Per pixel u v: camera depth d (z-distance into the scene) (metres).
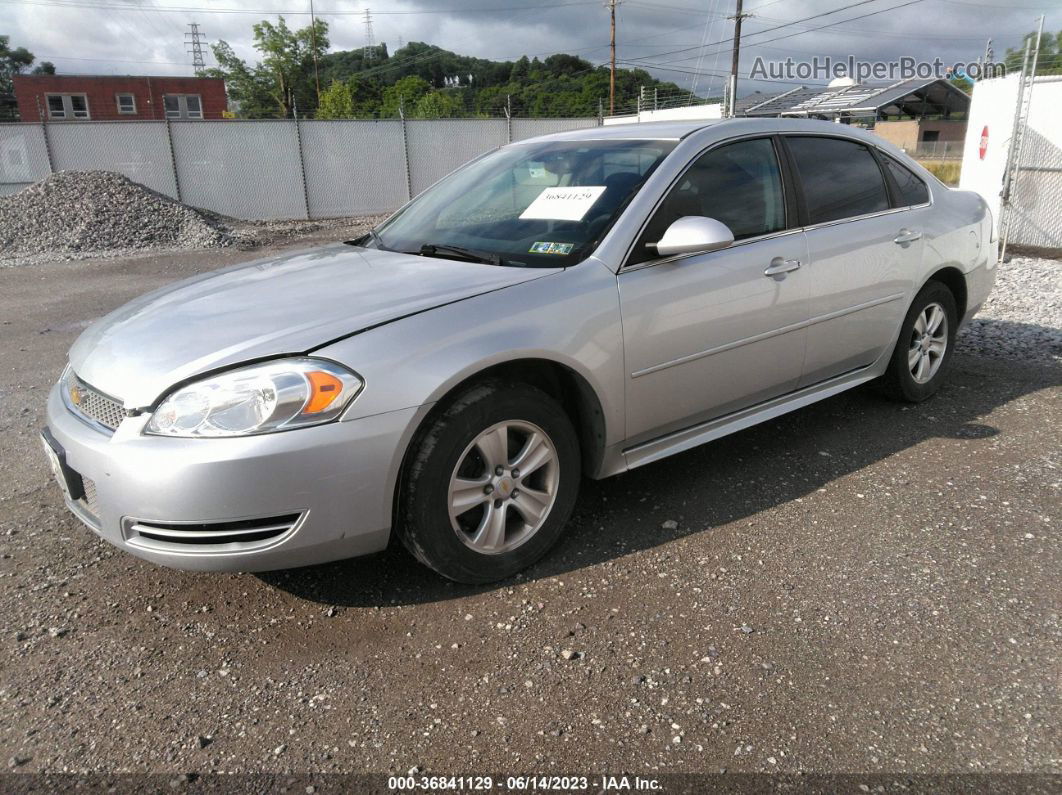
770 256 3.50
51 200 14.98
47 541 3.28
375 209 21.64
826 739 2.10
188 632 2.64
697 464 3.88
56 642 2.60
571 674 2.38
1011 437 4.12
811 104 33.69
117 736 2.18
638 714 2.20
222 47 49.44
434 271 3.05
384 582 2.90
